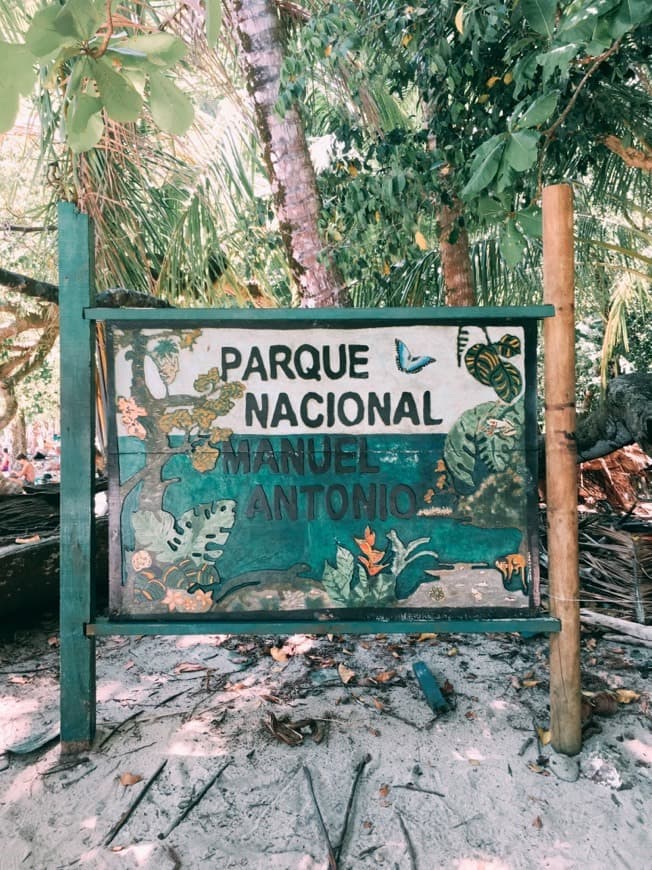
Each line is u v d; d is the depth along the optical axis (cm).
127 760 211
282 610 216
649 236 484
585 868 165
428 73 336
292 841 175
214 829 180
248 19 381
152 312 211
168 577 217
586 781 199
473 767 206
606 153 431
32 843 176
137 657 294
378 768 206
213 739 222
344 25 318
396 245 349
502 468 215
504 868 166
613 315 632
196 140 518
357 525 217
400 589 216
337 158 367
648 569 391
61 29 89
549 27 211
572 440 209
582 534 454
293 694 255
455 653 296
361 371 216
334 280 391
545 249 211
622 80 356
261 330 216
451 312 211
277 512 217
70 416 213
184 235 529
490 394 215
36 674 280
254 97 390
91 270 215
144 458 216
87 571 214
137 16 389
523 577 215
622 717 235
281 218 399
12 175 621
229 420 217
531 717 236
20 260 676
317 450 217
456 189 342
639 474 593
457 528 216
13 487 453
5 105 91
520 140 222
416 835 177
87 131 112
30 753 214
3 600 310
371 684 264
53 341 515
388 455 217
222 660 290
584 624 325
